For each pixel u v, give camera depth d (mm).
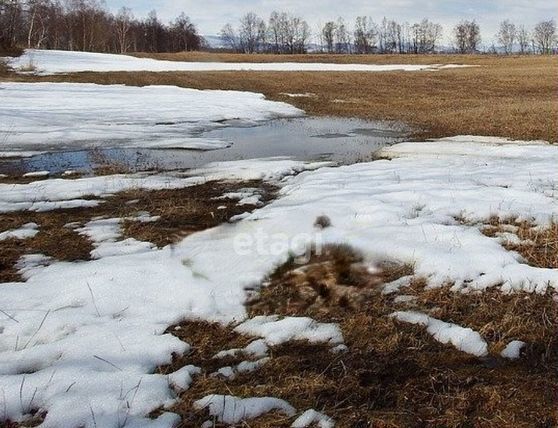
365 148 12633
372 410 3055
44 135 14156
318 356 3631
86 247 5707
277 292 4574
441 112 19891
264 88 30188
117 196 7961
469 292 4391
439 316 4105
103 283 4652
